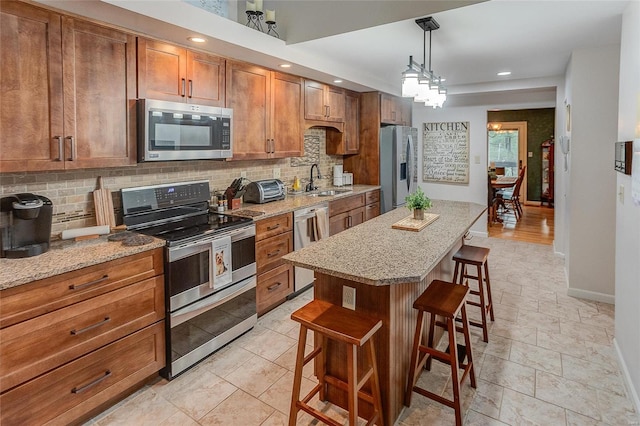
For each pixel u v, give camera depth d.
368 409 1.99
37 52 1.99
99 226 2.40
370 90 4.98
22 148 1.96
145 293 2.20
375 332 1.83
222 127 3.00
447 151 6.42
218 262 2.60
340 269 1.80
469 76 4.76
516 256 5.11
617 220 2.56
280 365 2.54
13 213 1.90
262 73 3.50
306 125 4.15
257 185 3.68
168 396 2.23
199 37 2.58
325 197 4.13
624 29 2.41
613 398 2.18
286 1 3.25
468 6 2.43
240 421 2.03
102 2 1.98
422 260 1.93
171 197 2.95
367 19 2.84
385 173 5.17
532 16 2.59
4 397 1.66
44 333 1.77
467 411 2.08
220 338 2.69
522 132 9.57
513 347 2.74
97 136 2.28
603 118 3.45
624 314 2.37
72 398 1.90
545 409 2.09
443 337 2.89
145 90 2.52
